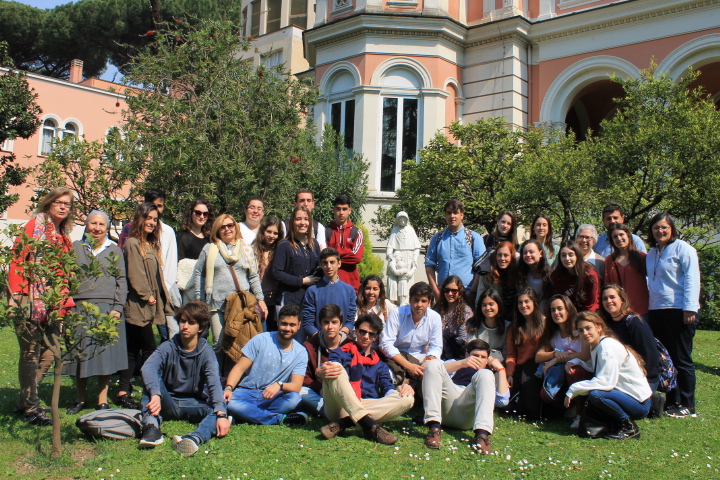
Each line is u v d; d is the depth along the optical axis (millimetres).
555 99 14664
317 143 15086
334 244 6559
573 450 4387
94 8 30047
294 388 4926
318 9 15797
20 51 31734
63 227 4848
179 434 4449
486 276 6027
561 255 5531
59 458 3871
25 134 16359
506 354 5512
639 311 5684
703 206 8852
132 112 9727
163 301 5750
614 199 9219
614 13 13648
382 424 4875
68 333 3969
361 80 14547
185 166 8672
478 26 14836
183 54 9867
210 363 4727
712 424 5066
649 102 9773
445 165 11484
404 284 9688
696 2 12664
